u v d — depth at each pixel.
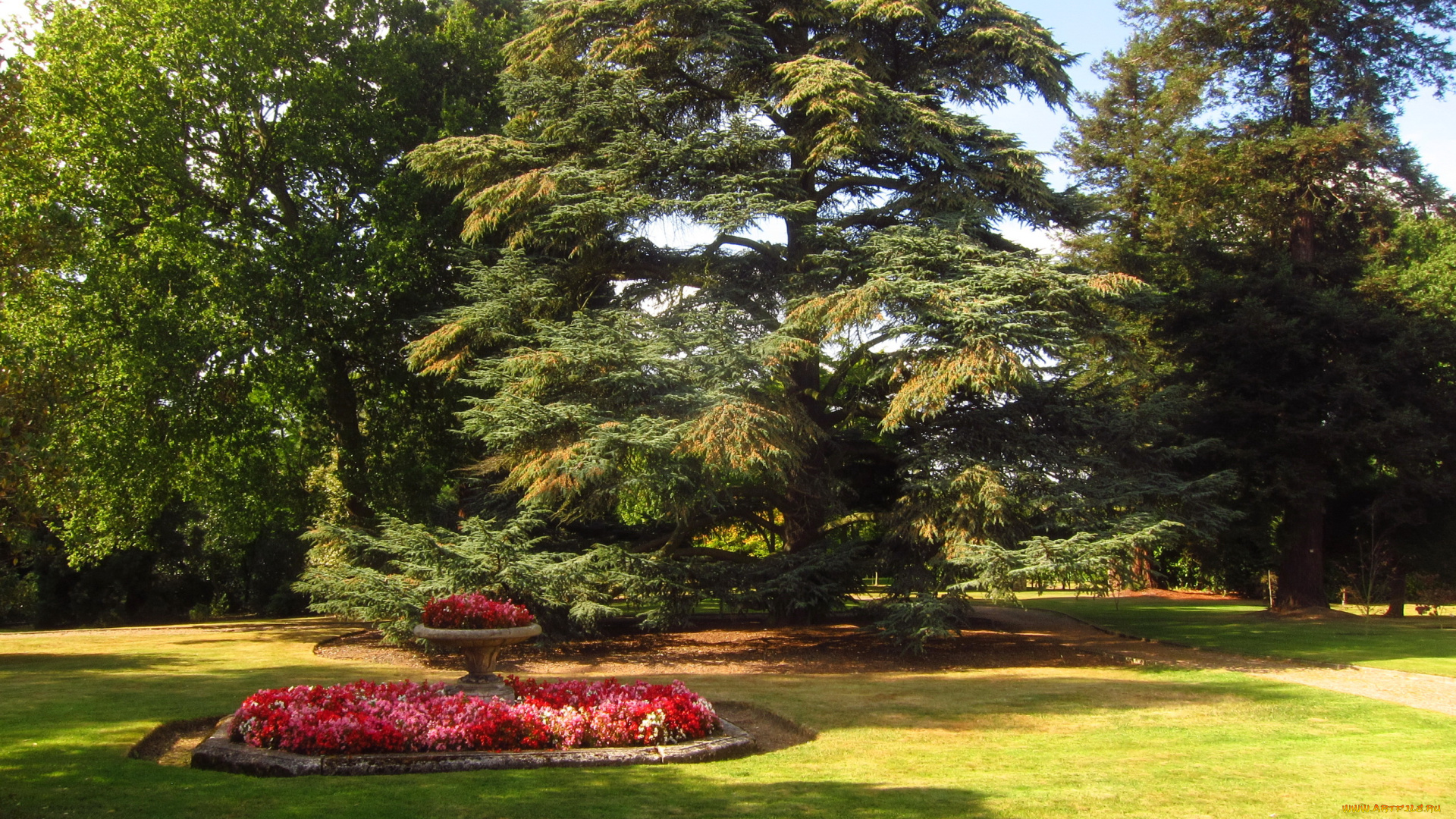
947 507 14.49
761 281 16.64
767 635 17.97
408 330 19.09
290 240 18.62
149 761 7.13
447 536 14.56
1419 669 13.50
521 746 7.45
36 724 8.38
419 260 18.69
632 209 14.54
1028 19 16.42
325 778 6.66
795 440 15.03
